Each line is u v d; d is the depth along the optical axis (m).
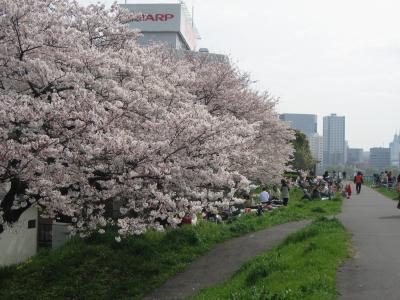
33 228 16.72
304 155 69.56
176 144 11.55
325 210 24.22
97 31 14.18
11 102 9.87
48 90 11.55
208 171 12.12
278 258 11.88
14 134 10.68
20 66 10.98
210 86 23.20
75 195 11.11
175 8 50.84
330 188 33.91
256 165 21.33
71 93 11.08
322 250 11.55
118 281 13.26
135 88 12.73
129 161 10.82
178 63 18.91
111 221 12.47
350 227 16.56
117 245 15.51
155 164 11.16
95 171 11.30
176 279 13.18
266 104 26.64
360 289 8.70
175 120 11.43
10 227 11.62
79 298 12.38
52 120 10.09
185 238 16.72
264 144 26.94
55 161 10.23
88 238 16.12
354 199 32.41
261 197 26.50
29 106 10.09
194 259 15.07
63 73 11.01
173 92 14.41
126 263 14.40
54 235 17.78
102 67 12.04
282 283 9.36
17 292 12.92
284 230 19.30
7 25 11.05
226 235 18.28
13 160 10.02
